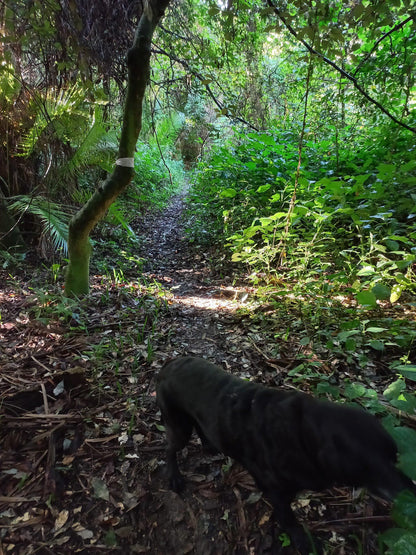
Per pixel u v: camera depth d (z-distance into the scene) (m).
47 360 3.14
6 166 6.08
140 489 2.10
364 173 5.50
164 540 1.87
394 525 1.80
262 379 2.89
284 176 6.42
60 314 3.85
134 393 2.81
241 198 6.91
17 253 5.86
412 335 2.84
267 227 4.25
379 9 2.84
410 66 4.43
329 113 6.68
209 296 4.81
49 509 2.00
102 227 7.61
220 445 1.80
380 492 1.27
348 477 1.33
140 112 3.70
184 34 5.68
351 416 1.38
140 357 3.26
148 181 12.54
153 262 6.66
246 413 1.68
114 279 5.38
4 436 2.39
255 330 3.62
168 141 15.66
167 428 2.13
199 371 2.01
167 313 4.17
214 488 2.10
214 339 3.59
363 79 5.59
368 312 3.48
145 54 3.39
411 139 5.45
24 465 2.22
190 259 6.62
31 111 5.44
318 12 2.92
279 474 1.56
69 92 5.18
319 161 6.46
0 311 4.10
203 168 9.93
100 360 3.13
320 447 1.39
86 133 5.83
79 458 2.28
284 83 9.64
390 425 1.76
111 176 3.90
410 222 4.68
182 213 10.47
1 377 2.88
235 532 1.88
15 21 3.00
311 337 3.31
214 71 7.65
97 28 4.79
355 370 2.87
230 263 5.86
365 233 4.71
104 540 1.86
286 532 1.77
